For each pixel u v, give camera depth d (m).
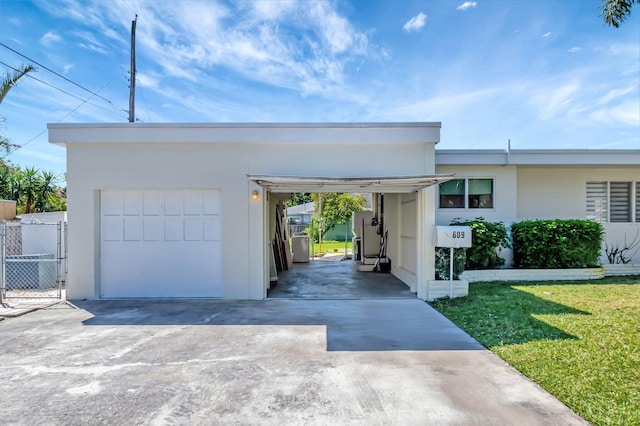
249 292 8.18
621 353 4.57
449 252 8.21
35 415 3.36
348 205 27.83
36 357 4.75
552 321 5.96
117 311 7.12
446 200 10.59
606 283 9.29
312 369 4.32
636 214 11.32
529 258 10.11
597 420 3.16
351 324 6.17
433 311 6.98
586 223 10.10
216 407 3.48
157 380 4.06
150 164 8.16
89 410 3.45
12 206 12.66
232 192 8.19
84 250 8.20
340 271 12.84
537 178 11.18
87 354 4.84
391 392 3.74
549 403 3.49
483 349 4.93
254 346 5.11
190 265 8.38
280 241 13.16
